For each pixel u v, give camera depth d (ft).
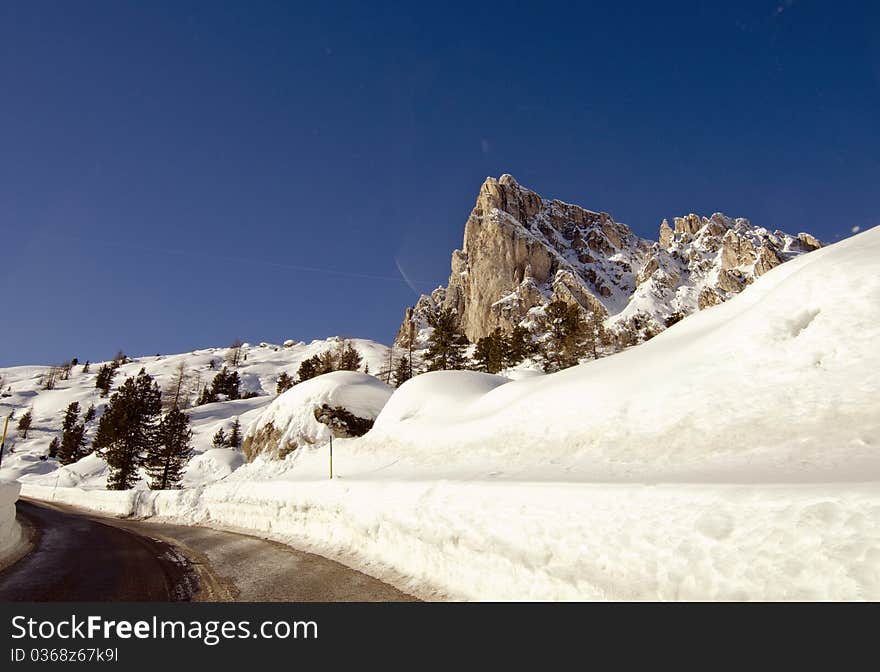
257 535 61.36
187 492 97.66
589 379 54.44
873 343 32.04
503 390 72.95
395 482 42.96
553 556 24.09
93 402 449.89
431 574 31.48
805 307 38.14
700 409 38.22
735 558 17.42
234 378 483.10
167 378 543.39
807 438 28.86
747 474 25.59
